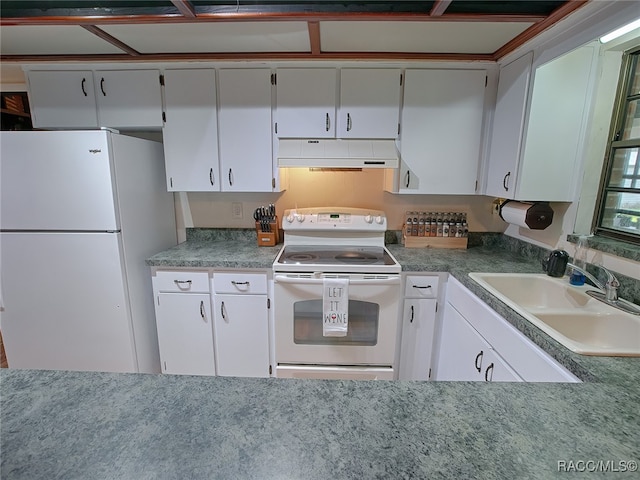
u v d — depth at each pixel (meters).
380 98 2.03
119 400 0.71
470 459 0.57
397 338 2.06
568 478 0.54
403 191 2.14
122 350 1.98
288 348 2.00
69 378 0.79
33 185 1.78
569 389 0.79
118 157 1.82
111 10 1.41
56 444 0.59
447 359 1.93
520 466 0.56
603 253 1.50
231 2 1.37
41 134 1.73
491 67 1.99
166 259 2.01
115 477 0.53
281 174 2.21
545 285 1.66
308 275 1.89
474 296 1.61
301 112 2.05
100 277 1.88
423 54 1.91
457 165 2.11
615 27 1.25
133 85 2.05
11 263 1.87
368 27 1.56
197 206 2.48
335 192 2.44
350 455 0.57
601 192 1.58
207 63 2.02
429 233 2.34
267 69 2.01
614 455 0.59
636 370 0.90
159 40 1.74
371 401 0.72
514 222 1.94
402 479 0.53
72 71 2.05
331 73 2.01
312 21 1.46
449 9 1.39
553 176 1.71
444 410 0.69
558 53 1.51
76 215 1.81
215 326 2.09
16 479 0.52
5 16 1.43
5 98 2.52
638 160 1.42
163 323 2.10
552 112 1.66
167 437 0.61
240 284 2.02
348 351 1.98
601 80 1.54
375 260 2.00
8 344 1.98
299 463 0.56
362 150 2.02
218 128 2.09
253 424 0.65
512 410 0.70
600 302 1.37
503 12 1.39
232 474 0.53
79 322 1.94
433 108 2.04
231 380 0.79
